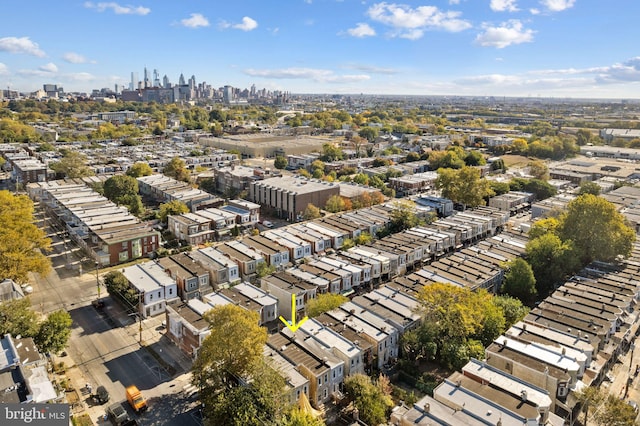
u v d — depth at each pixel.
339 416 56.34
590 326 67.75
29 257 84.00
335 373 59.50
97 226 108.44
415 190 170.12
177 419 55.03
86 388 60.00
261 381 51.59
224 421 48.56
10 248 81.69
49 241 93.19
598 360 63.38
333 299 75.31
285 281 82.81
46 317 76.94
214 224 117.44
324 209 143.88
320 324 68.69
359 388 56.25
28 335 61.41
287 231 112.38
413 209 130.00
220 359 54.09
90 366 64.75
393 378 64.19
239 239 113.62
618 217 93.56
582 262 94.62
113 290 80.62
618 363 67.88
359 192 151.75
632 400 59.12
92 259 101.38
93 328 74.56
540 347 61.88
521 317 72.88
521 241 106.56
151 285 80.38
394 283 84.06
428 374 64.25
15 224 89.94
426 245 103.12
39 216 133.38
